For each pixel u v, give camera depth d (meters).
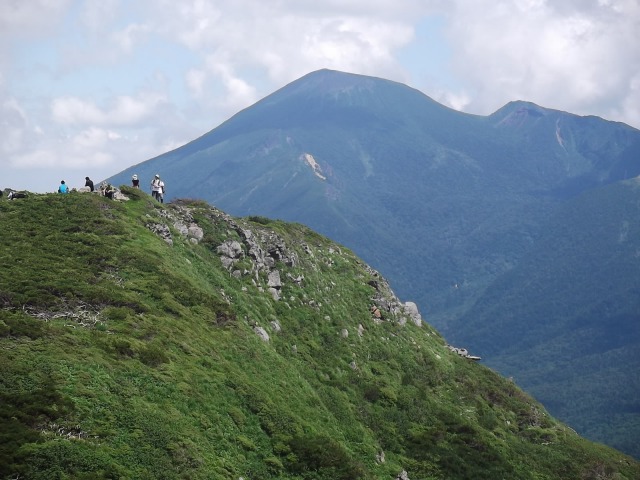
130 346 44.75
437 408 77.19
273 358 60.94
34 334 41.22
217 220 79.06
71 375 38.91
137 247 60.97
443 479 64.31
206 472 38.31
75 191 70.81
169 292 56.34
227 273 71.25
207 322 56.84
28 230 57.78
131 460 35.41
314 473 47.56
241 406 48.66
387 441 65.81
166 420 40.06
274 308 73.38
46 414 35.19
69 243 56.81
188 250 68.69
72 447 33.84
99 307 48.31
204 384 47.00
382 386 74.31
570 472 78.75
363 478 50.12
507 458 74.44
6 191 67.44
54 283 48.50
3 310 43.00
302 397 58.59
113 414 37.81
